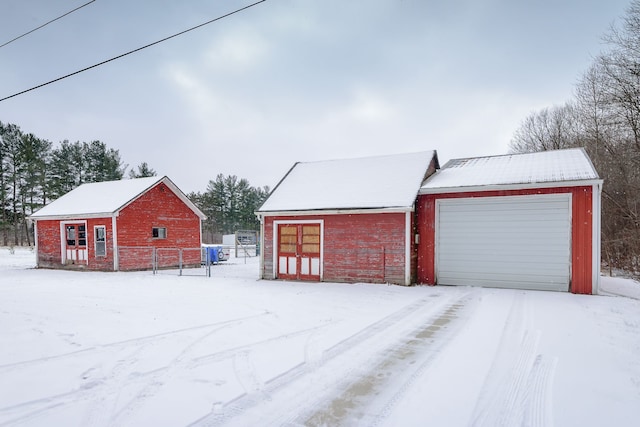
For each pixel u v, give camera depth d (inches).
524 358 180.9
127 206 677.3
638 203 661.9
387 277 443.2
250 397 141.6
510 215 406.6
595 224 364.8
